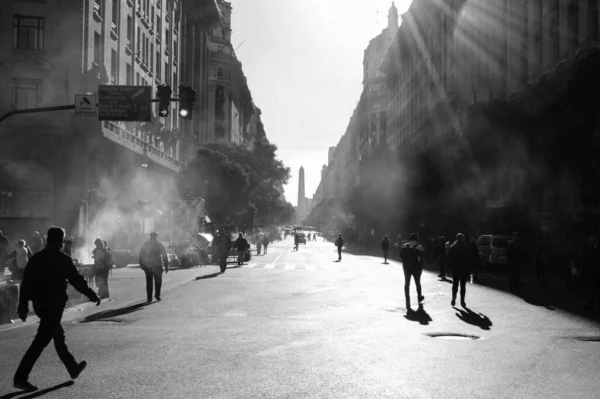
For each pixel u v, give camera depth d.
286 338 11.79
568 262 28.97
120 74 45.09
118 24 44.66
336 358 9.90
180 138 66.69
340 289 22.19
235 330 12.75
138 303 17.67
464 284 17.69
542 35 43.44
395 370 9.03
